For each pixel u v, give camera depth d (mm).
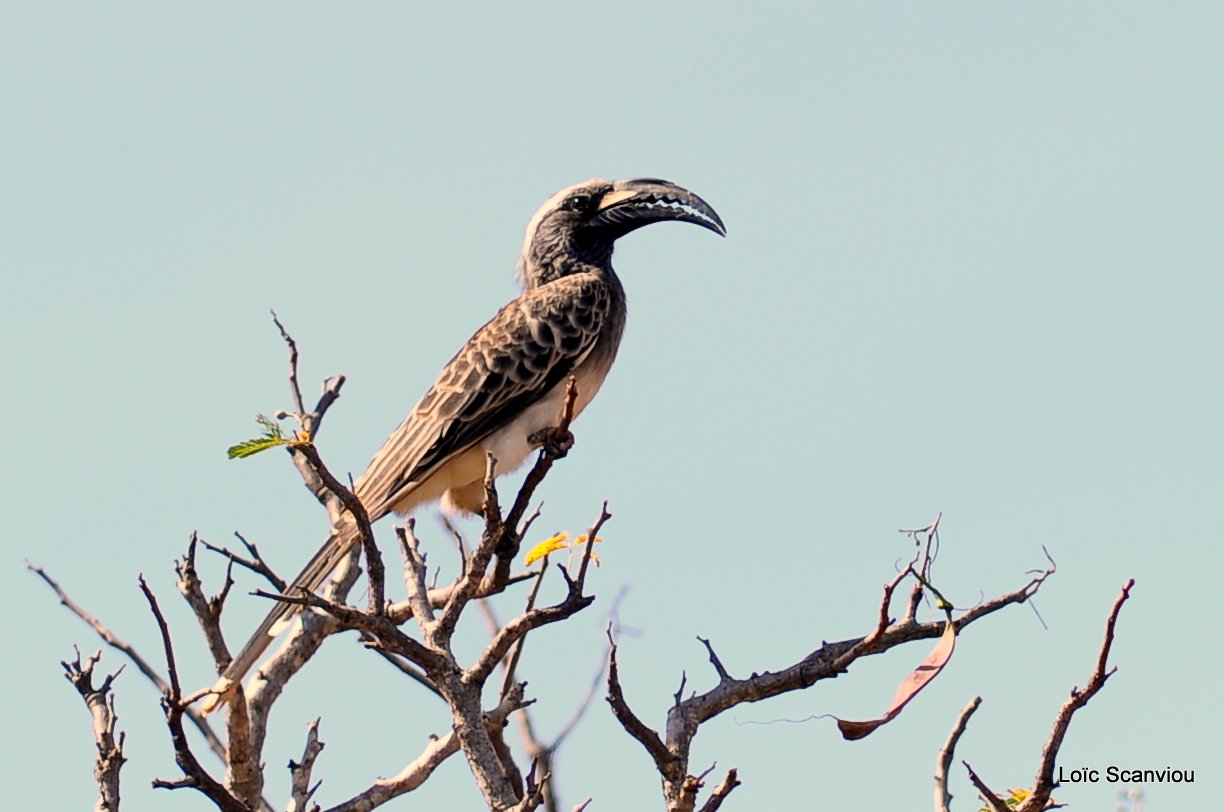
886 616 11359
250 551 12445
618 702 10477
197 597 11391
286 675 13789
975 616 11359
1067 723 10125
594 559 11688
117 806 11609
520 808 10695
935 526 11531
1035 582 11430
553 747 12633
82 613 13438
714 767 10477
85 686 11922
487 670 11258
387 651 11219
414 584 12211
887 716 10883
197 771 10141
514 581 11758
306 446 9922
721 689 11539
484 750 11227
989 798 10164
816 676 11555
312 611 13945
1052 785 10203
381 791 12570
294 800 12164
